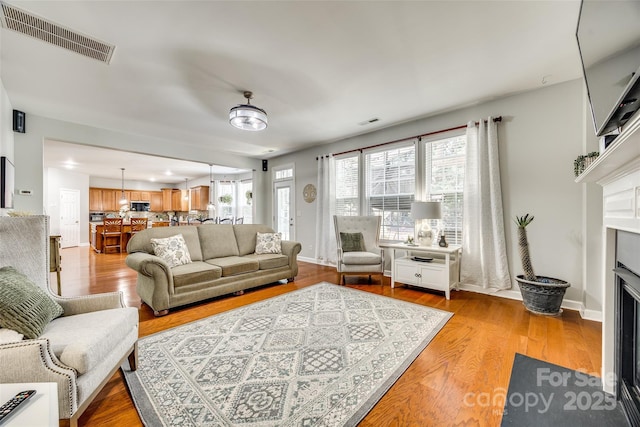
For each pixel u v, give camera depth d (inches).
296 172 242.7
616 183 59.3
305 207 235.3
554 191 119.2
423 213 141.0
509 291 130.9
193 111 145.0
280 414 56.0
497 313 111.3
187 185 421.4
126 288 151.5
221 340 88.7
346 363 75.0
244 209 349.7
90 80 111.4
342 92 124.7
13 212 109.0
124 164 287.4
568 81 115.9
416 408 57.7
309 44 89.7
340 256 165.6
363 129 180.2
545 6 73.2
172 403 59.2
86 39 85.9
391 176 176.2
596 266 104.3
